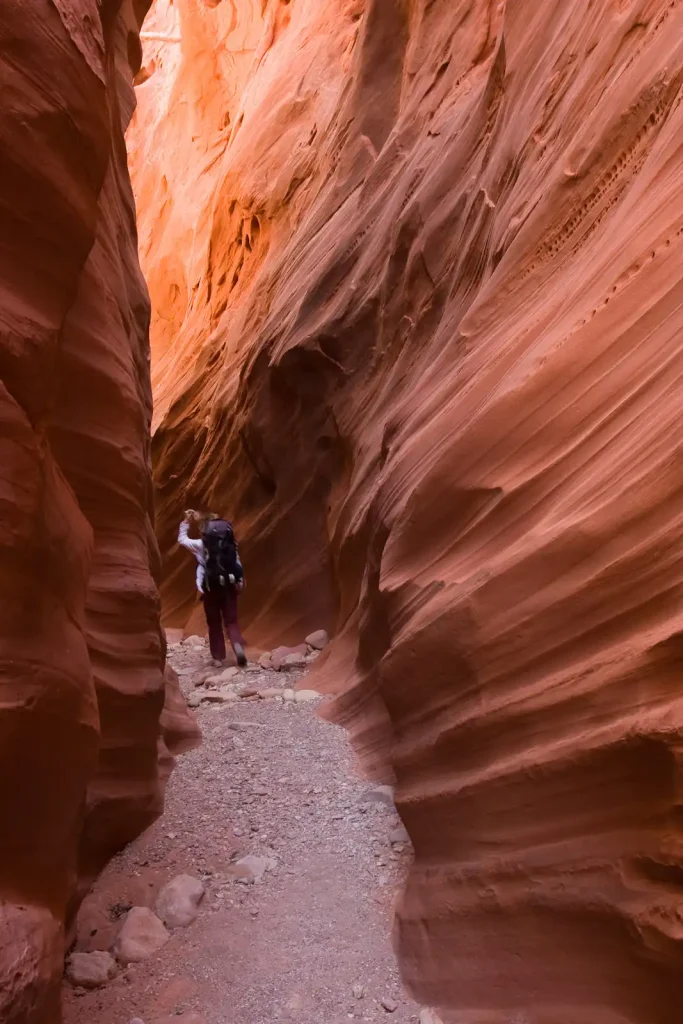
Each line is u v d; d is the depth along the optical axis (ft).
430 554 10.51
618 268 8.77
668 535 6.88
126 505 12.03
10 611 6.20
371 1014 7.98
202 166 43.47
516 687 8.06
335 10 32.60
